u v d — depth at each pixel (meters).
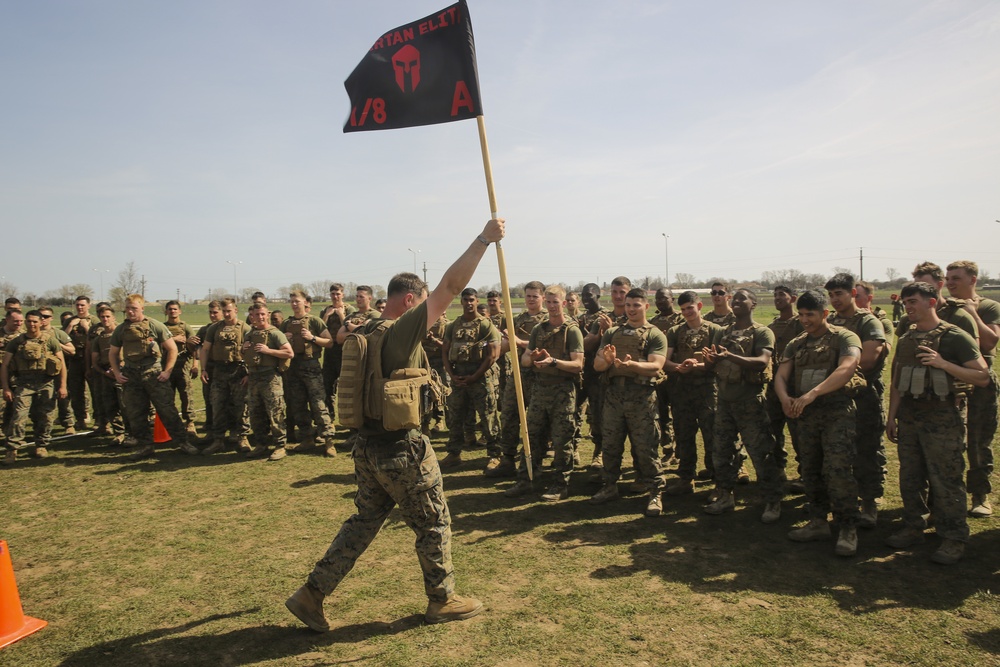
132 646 3.35
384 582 4.12
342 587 4.06
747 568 4.30
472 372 7.23
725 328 6.20
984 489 5.16
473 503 5.92
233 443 8.73
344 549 3.47
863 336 5.07
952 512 4.27
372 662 3.16
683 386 6.20
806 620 3.54
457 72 4.30
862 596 3.83
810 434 4.70
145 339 7.81
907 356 4.50
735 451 5.53
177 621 3.64
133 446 8.70
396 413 3.27
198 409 12.12
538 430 6.21
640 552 4.62
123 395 7.90
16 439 7.67
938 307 5.36
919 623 3.48
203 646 3.35
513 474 6.95
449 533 3.61
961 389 4.23
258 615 3.70
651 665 3.12
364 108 4.59
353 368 3.40
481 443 8.70
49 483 6.71
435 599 3.57
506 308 4.20
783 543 4.78
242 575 4.27
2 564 3.49
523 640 3.36
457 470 7.26
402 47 4.50
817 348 4.66
